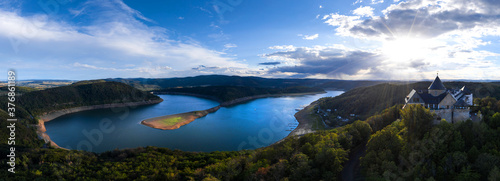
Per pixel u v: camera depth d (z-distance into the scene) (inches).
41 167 1840.6
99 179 1669.5
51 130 4303.6
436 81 2588.6
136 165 1978.3
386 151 1422.2
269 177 1510.8
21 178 1601.9
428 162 1330.0
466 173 1145.4
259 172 1539.1
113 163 2025.1
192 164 2049.7
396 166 1288.1
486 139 1378.0
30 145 3088.1
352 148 1985.7
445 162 1269.7
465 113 2042.3
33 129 3860.7
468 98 2450.8
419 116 1643.7
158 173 1791.3
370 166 1379.2
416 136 1573.6
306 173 1428.4
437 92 2554.1
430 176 1215.6
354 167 1621.6
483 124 1483.8
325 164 1498.5
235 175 1662.2
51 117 5693.9
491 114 1927.9
